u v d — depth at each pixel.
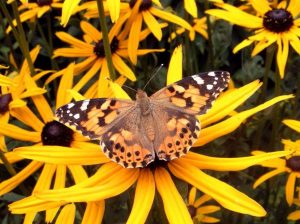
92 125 0.10
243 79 0.21
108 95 0.16
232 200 0.10
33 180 0.18
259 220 0.19
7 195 0.18
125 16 0.19
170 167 0.11
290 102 0.21
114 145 0.10
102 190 0.10
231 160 0.11
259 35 0.17
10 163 0.15
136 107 0.10
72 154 0.11
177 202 0.10
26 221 0.13
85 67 0.19
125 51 0.19
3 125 0.15
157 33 0.18
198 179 0.11
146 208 0.10
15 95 0.16
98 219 0.11
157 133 0.10
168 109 0.10
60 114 0.10
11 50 0.22
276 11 0.17
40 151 0.11
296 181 0.18
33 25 0.22
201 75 0.10
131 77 0.18
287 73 0.21
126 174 0.11
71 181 0.15
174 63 0.12
